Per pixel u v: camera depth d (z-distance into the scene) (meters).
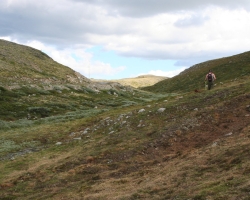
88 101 61.78
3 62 75.75
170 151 21.77
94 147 25.61
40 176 21.42
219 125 23.48
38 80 71.00
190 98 32.56
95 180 19.30
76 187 18.59
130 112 34.09
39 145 31.64
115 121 32.50
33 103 52.09
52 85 68.44
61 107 53.09
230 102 26.80
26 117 45.50
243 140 17.64
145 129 27.05
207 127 23.78
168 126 26.00
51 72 85.62
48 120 43.75
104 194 15.87
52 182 20.00
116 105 61.62
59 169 22.31
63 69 94.69
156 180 15.95
